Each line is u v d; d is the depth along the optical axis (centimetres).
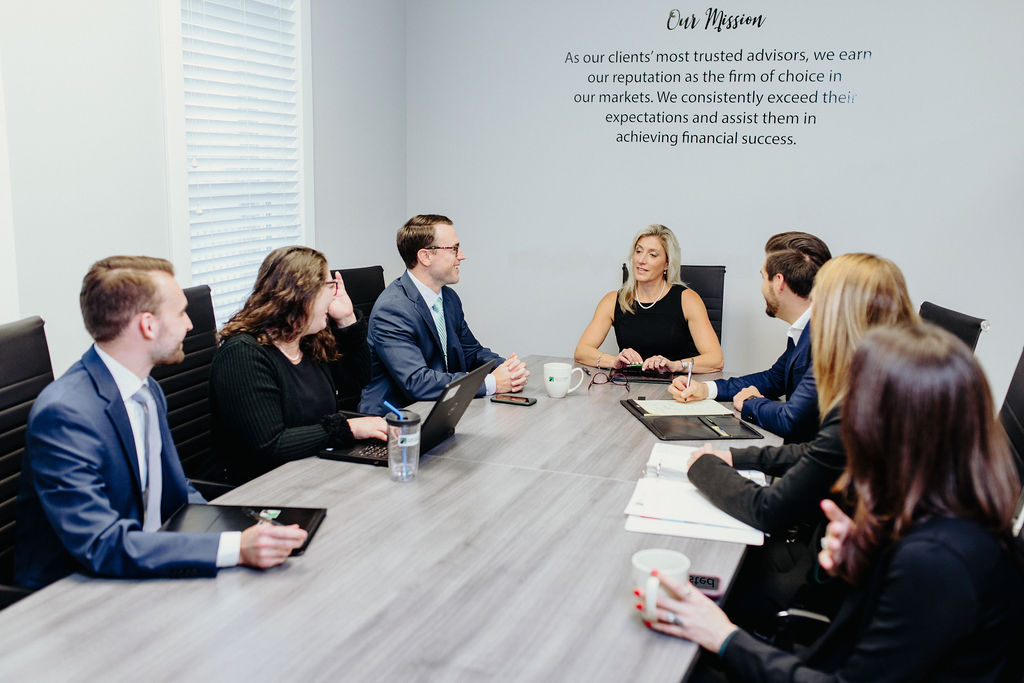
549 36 440
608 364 317
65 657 119
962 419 108
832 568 125
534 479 195
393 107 459
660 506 177
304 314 217
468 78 457
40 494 152
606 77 434
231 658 120
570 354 466
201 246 333
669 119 427
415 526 167
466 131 463
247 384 211
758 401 241
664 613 129
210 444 252
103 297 161
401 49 462
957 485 110
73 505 149
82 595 138
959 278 396
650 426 237
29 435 155
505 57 449
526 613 134
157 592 139
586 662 121
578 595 141
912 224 399
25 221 253
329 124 403
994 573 108
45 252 260
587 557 154
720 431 233
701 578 145
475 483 191
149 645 123
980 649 110
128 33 283
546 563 152
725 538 163
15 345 181
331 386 236
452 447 218
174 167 306
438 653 122
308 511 169
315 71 388
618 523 170
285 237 386
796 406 223
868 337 117
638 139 434
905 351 111
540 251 461
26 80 249
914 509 112
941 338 112
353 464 204
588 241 452
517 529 166
